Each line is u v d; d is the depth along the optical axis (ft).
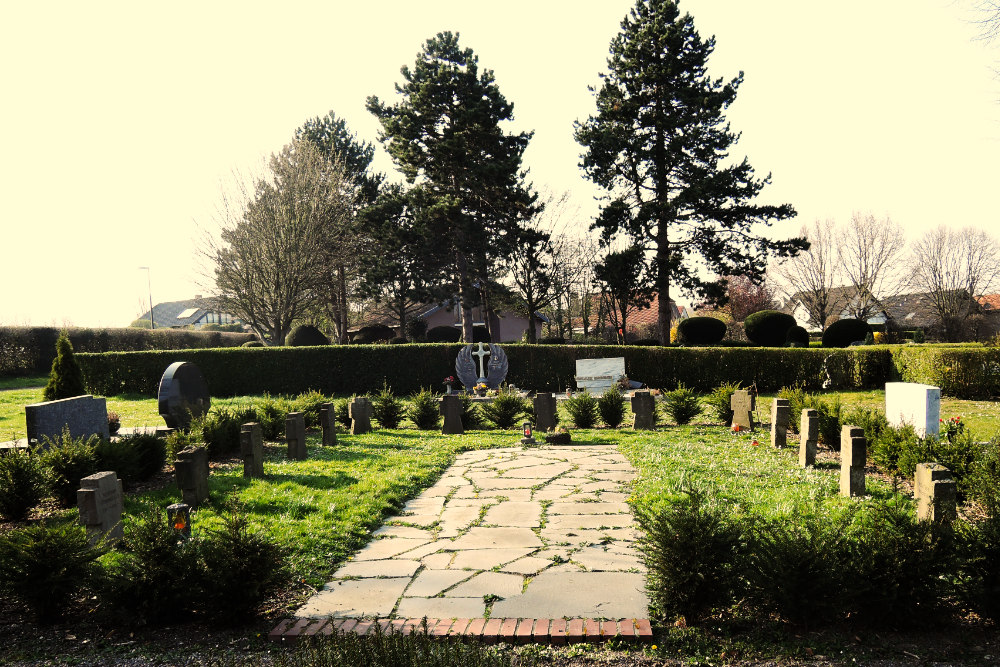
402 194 134.72
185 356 94.84
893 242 182.70
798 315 221.66
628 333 192.24
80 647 18.08
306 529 26.43
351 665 12.45
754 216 108.17
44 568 19.40
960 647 16.99
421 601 20.29
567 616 18.94
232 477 35.50
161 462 37.73
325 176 133.90
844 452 30.83
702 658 16.70
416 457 42.83
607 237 115.75
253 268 120.78
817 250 185.26
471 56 128.77
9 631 19.16
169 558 19.56
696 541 18.54
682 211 110.11
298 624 18.78
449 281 141.49
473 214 131.75
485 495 33.45
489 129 126.31
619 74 113.50
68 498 32.04
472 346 91.76
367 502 30.96
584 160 112.68
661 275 109.91
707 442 46.60
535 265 152.87
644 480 34.68
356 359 95.50
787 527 23.36
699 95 107.96
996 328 186.80
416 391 94.73
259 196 124.77
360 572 22.97
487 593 20.75
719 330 133.28
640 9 115.85
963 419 55.72
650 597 19.33
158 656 17.37
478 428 59.21
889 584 17.75
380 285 144.46
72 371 58.70
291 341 146.72
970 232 192.34
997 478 26.37
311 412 58.34
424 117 126.93
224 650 17.63
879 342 150.41
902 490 31.04
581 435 52.11
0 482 29.19
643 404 55.06
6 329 119.55
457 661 12.70
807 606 17.92
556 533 26.71
